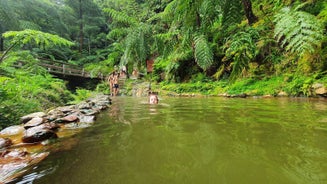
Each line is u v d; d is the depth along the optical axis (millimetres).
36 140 1638
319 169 930
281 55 5938
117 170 1019
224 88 6781
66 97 6023
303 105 3105
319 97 3994
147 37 3791
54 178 972
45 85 5988
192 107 3447
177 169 999
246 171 946
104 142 1512
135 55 3789
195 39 3502
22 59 8594
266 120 2070
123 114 2846
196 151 1236
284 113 2451
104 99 5102
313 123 1854
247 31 3377
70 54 24875
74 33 28375
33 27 13242
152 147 1347
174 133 1680
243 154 1154
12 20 10672
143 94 9922
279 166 979
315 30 3117
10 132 1956
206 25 3297
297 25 3133
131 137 1613
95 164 1110
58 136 1774
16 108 2842
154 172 977
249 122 1999
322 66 4438
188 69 10656
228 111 2812
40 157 1273
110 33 4074
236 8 3158
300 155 1102
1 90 3086
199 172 956
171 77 11383
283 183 822
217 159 1101
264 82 5762
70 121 2336
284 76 5363
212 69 8875
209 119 2248
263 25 5148
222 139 1457
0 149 1476
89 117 2539
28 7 15234
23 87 4457
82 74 15938
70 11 25906
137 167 1043
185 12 3301
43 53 19031
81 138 1660
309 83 4340
